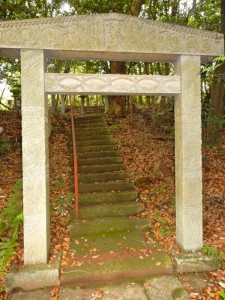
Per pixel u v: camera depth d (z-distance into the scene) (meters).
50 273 2.96
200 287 2.90
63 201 4.73
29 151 3.04
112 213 4.62
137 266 3.15
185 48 3.27
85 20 3.07
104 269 3.11
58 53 3.18
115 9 7.94
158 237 3.91
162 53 3.23
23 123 3.02
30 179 3.06
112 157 6.34
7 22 2.91
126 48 3.15
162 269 3.15
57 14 8.18
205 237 3.73
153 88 3.27
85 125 8.32
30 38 2.96
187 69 3.31
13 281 2.90
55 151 7.12
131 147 7.28
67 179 5.62
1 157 6.70
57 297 2.78
